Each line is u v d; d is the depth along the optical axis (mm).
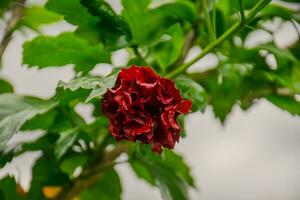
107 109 704
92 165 884
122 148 892
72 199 894
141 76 706
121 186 934
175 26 864
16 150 823
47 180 864
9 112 779
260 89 912
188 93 812
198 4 880
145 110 698
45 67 849
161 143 701
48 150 858
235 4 888
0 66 915
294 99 913
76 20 806
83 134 865
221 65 870
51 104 796
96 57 833
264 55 887
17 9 930
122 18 815
